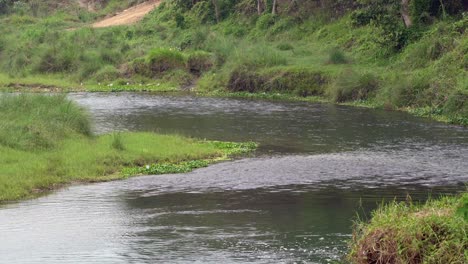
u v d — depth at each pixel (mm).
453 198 11102
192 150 18797
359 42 35406
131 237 11242
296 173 16219
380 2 33156
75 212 12938
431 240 9094
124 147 18266
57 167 16125
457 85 25234
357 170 16406
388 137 20953
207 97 32938
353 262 9695
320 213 12641
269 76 33500
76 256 10297
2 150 16766
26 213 12875
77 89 37219
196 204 13484
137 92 35938
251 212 12805
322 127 23172
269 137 21453
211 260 10000
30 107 20203
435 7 33438
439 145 19453
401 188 14562
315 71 32062
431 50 29328
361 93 29312
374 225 9727
